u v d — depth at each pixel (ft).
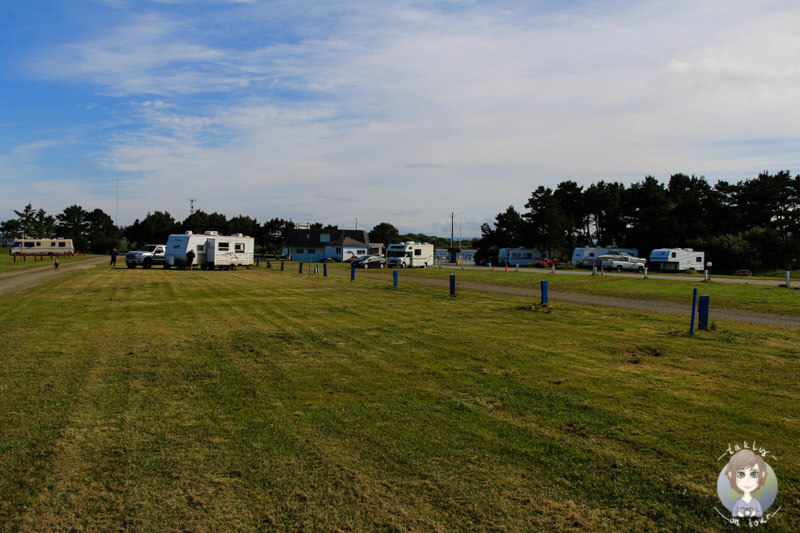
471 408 21.50
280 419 20.20
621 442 17.85
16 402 21.90
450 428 19.25
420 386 24.81
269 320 46.14
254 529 12.71
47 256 221.25
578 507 13.71
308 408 21.53
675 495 14.24
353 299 64.90
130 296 65.10
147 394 23.29
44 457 16.60
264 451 17.17
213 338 37.04
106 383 24.94
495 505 13.82
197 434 18.61
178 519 13.14
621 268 158.61
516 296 71.77
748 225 215.31
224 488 14.71
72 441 17.88
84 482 14.99
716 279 111.55
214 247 129.18
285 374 26.99
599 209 251.60
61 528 12.69
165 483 14.97
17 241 217.56
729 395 23.18
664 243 210.38
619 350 33.09
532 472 15.70
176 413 20.80
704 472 15.55
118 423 19.62
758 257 177.78
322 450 17.26
